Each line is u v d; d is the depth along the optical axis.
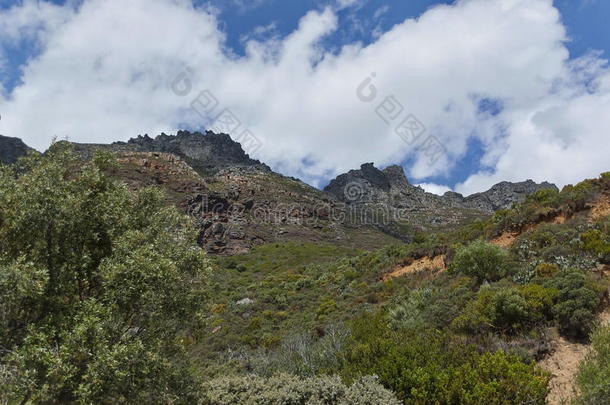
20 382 5.79
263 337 23.45
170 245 8.49
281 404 8.75
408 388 9.05
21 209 7.48
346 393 8.55
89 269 8.15
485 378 8.83
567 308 11.47
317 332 20.27
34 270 6.57
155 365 6.94
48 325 6.63
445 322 13.62
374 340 11.63
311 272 48.75
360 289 28.06
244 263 69.38
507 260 17.73
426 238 33.19
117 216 8.62
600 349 9.20
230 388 9.50
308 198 125.62
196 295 8.52
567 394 8.84
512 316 12.05
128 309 7.45
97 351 6.15
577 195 21.39
